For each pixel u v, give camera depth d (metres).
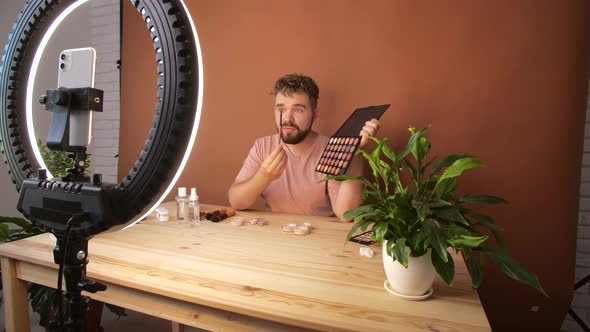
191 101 0.38
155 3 0.38
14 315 0.98
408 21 1.61
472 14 1.53
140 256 0.93
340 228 1.22
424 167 0.76
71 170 0.47
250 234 1.14
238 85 1.92
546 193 1.50
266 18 1.84
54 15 0.49
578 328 1.65
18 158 0.48
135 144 2.18
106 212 0.39
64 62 0.46
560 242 1.49
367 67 1.69
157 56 0.38
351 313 0.65
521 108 1.50
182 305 0.76
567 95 1.44
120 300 0.83
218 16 1.94
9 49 0.48
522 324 1.56
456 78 1.57
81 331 0.48
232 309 0.68
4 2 2.33
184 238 1.09
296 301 0.69
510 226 1.55
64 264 0.45
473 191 1.59
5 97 0.47
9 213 2.39
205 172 2.04
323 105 1.78
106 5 2.31
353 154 1.26
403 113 1.65
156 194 0.40
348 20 1.70
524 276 0.61
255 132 1.91
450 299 0.71
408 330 0.60
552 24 1.43
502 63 1.51
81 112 0.45
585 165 1.56
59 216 0.43
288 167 1.68
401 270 0.69
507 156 1.53
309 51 1.77
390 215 0.68
